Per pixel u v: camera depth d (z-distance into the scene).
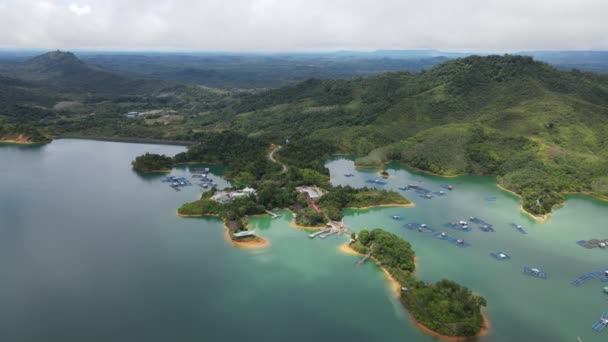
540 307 132.00
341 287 140.25
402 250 157.00
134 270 148.88
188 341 113.25
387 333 117.69
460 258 162.00
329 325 120.94
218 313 125.56
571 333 120.06
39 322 119.50
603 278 150.25
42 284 138.38
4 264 150.75
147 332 116.50
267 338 115.00
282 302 131.62
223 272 148.75
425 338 116.06
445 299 124.19
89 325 118.81
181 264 153.75
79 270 147.88
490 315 127.12
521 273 152.38
